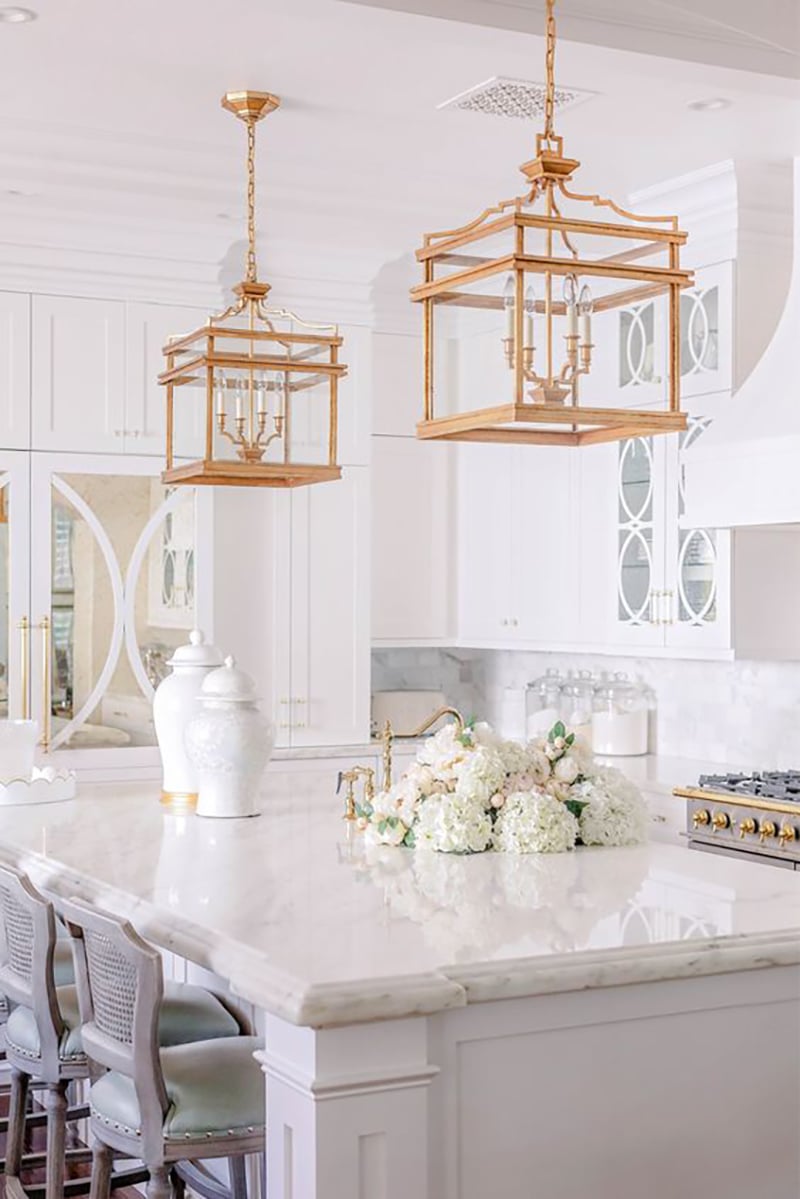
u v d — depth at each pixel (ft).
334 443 14.44
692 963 8.68
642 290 10.92
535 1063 8.59
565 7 11.89
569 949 8.56
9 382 18.52
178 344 14.49
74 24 13.03
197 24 13.03
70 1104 14.85
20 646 18.53
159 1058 9.51
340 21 11.46
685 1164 9.01
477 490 22.65
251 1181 10.98
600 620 20.22
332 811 14.37
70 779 15.28
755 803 16.02
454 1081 8.36
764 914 9.52
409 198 18.26
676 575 18.80
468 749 12.25
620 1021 8.81
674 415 11.02
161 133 16.11
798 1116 9.36
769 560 18.10
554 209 10.94
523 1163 8.54
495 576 22.31
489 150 16.65
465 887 10.41
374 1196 8.02
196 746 13.88
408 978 8.00
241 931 9.02
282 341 14.20
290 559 20.45
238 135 16.19
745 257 17.76
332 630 20.71
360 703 20.89
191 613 19.47
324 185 17.75
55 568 18.74
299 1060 8.09
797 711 18.54
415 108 15.24
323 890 10.30
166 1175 9.45
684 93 14.56
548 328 10.66
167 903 9.89
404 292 22.31
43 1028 10.87
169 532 19.33
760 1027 9.24
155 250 19.08
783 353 15.83
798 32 12.69
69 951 13.38
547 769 12.45
